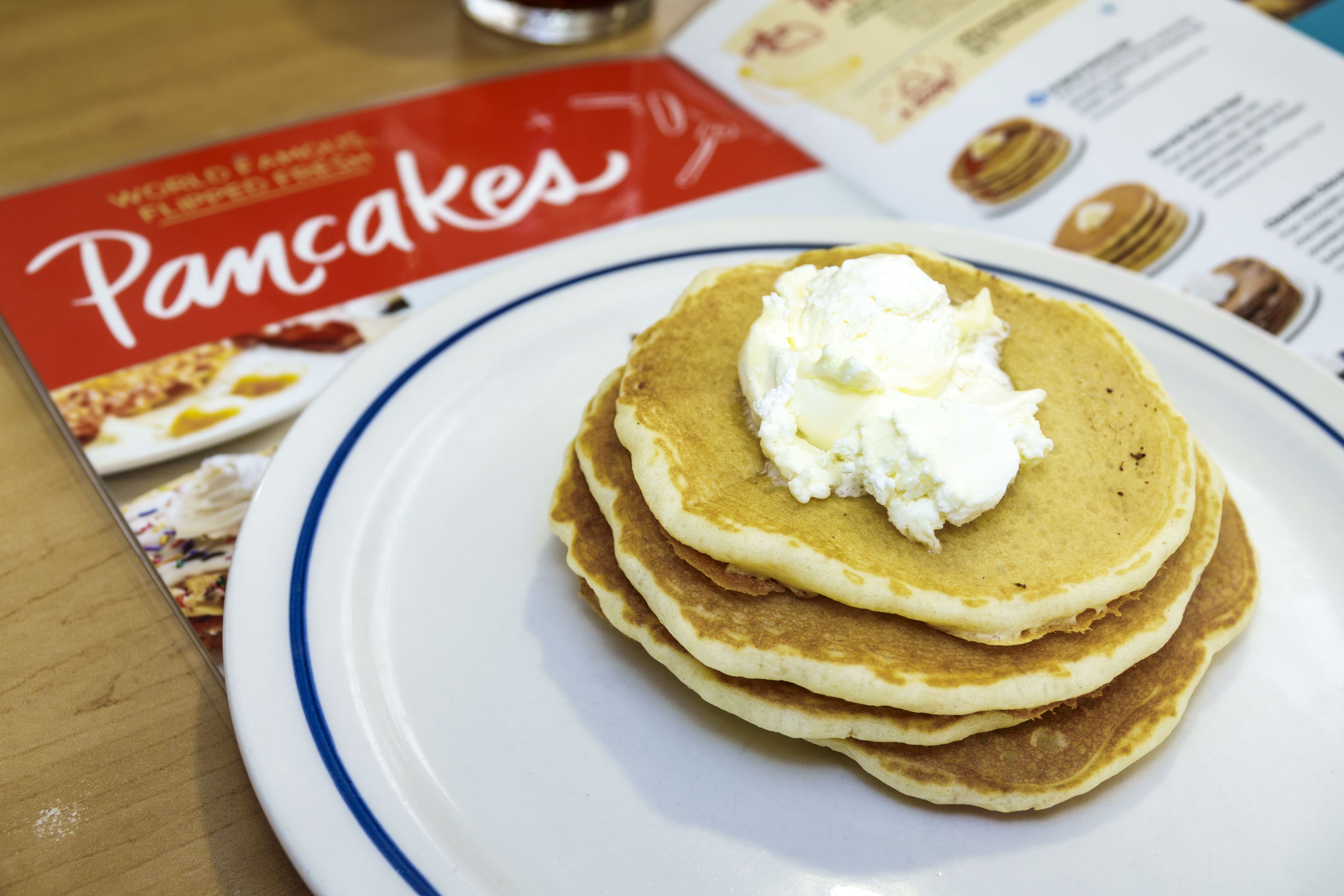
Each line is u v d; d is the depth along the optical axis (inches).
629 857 11.2
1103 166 17.2
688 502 11.8
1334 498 13.5
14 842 11.2
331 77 18.7
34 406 14.1
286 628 11.8
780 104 18.6
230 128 17.6
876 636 11.5
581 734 11.8
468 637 12.3
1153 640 11.7
